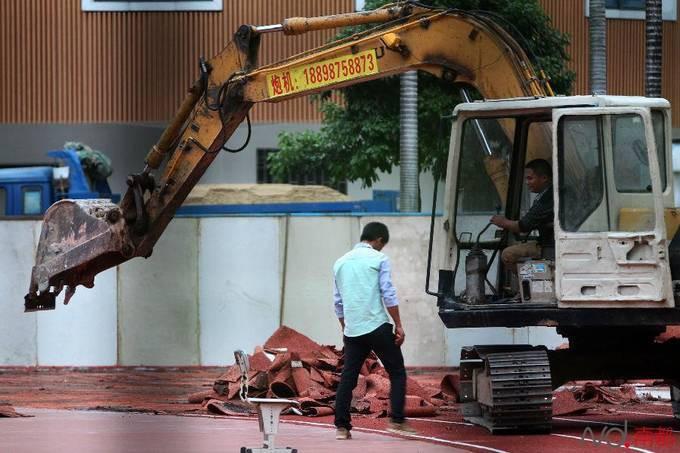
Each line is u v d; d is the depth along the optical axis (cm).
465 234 2806
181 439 2533
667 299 2611
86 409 3272
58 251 3119
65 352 4750
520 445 2458
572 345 2869
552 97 2727
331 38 6328
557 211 2655
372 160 6184
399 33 2925
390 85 6178
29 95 6588
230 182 7881
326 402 3138
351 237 4688
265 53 6356
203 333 4725
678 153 5156
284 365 3219
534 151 2812
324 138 6769
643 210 2638
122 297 4738
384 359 2552
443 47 2923
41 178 6353
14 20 6575
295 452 2058
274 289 4716
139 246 3120
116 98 6519
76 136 7369
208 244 4731
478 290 2773
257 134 7862
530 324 2681
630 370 2852
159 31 6438
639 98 2717
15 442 2470
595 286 2634
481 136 2800
